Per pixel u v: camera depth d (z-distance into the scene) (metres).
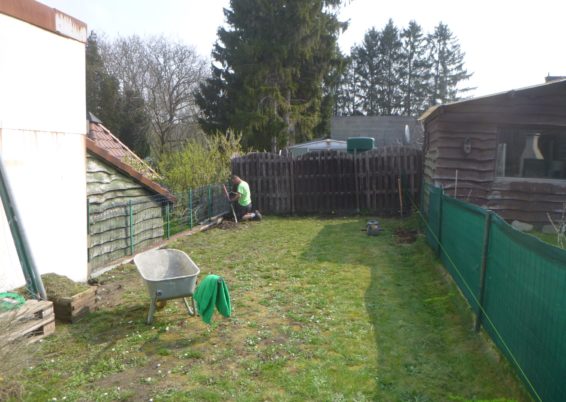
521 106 9.25
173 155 14.95
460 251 5.64
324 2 25.55
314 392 3.45
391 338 4.47
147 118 31.75
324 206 13.66
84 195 6.34
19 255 4.89
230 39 26.66
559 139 9.31
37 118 5.44
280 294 5.84
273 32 25.22
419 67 56.06
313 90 27.41
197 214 11.12
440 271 6.65
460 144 9.53
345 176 13.51
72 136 6.07
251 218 12.40
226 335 4.54
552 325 2.84
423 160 12.53
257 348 4.23
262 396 3.40
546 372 2.92
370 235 9.80
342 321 4.90
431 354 4.14
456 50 56.50
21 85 5.18
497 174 9.58
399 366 3.90
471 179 9.56
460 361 3.96
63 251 5.95
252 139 25.36
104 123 29.66
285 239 9.62
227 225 11.59
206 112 29.36
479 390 3.49
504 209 9.52
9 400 3.33
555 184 9.29
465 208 5.38
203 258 7.98
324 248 8.61
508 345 3.66
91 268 6.69
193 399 3.35
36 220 5.47
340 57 27.34
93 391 3.48
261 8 24.97
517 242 3.49
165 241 9.19
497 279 4.00
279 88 26.27
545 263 2.96
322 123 31.08
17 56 5.10
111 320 4.95
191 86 33.09
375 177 13.35
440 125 9.58
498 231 4.04
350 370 3.82
